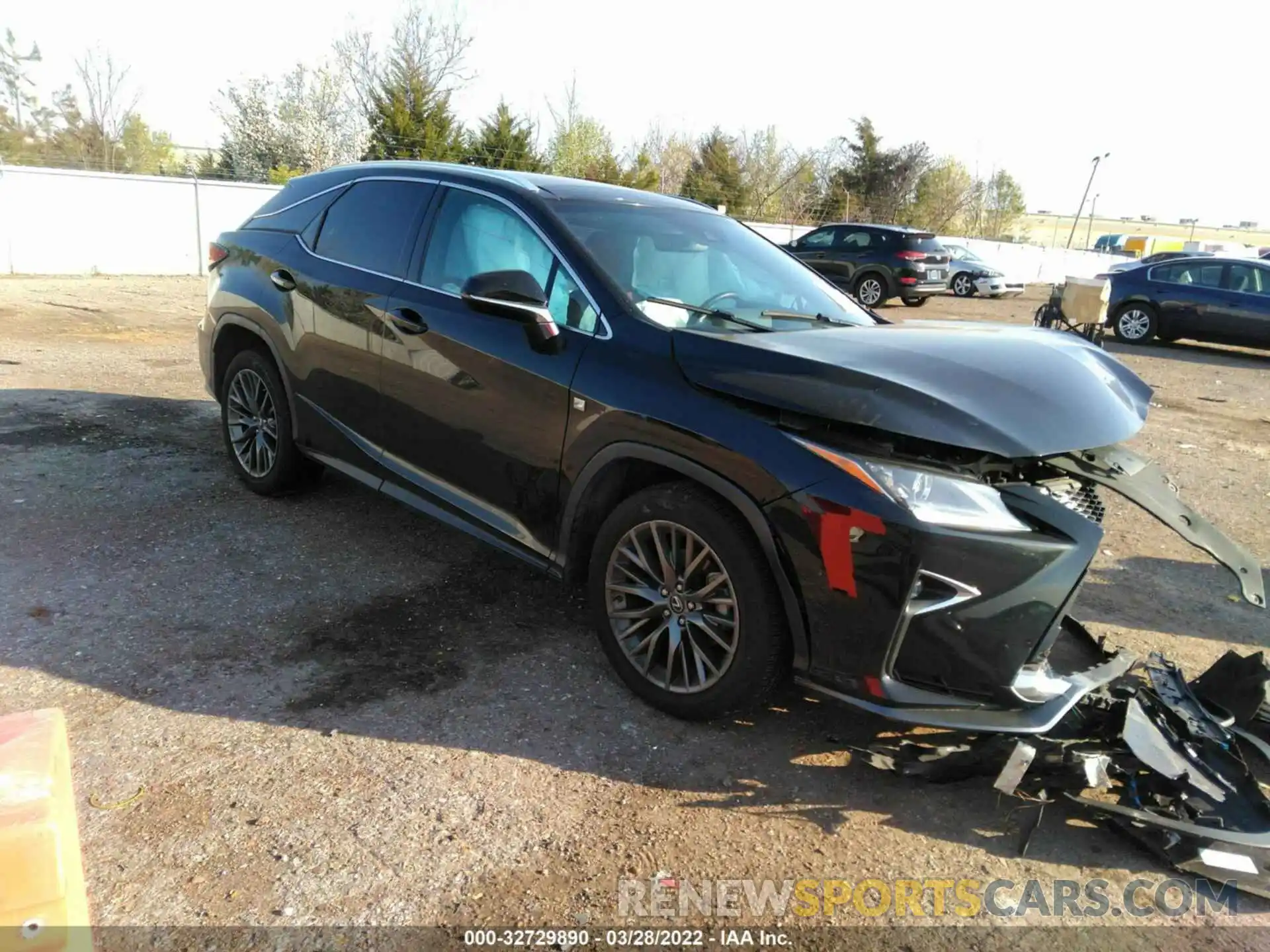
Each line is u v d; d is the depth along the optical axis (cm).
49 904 117
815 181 4150
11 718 139
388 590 388
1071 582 256
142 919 207
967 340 321
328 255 428
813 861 244
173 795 250
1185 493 636
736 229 425
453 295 366
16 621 337
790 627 271
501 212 365
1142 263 1547
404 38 3195
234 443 492
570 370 315
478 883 227
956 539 247
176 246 1706
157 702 293
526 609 379
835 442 261
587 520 323
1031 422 262
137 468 520
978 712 256
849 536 253
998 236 5038
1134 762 264
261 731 282
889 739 298
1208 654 380
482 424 345
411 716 296
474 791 261
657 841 247
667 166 4022
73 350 862
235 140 3209
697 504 283
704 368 287
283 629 347
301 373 434
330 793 255
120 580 378
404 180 412
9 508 445
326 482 515
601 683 324
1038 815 254
